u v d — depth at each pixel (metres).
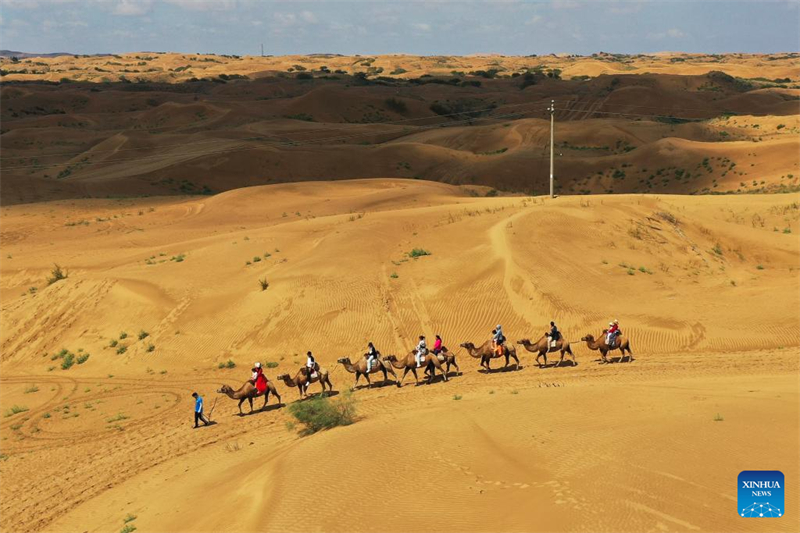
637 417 17.50
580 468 13.89
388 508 12.91
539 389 22.53
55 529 16.84
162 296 38.59
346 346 31.39
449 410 20.11
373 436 17.80
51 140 136.62
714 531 10.52
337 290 35.47
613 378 24.39
